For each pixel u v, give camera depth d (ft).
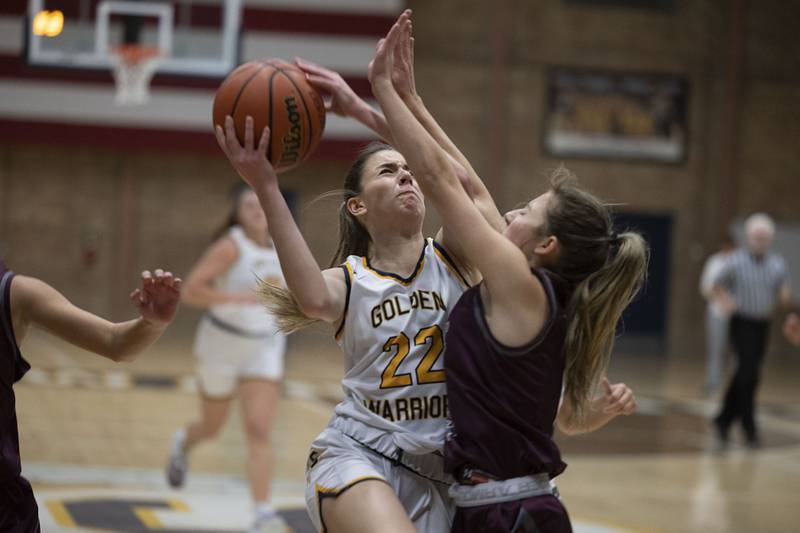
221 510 22.47
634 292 10.53
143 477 25.94
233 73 10.75
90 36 48.91
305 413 38.65
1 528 9.88
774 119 76.54
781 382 60.29
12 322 9.96
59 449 29.14
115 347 10.00
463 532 10.05
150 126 68.74
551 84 74.49
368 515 9.82
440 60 73.72
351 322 10.85
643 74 75.20
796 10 76.38
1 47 66.95
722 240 51.75
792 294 75.61
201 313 70.69
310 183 70.49
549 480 10.27
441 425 10.78
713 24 75.82
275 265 22.08
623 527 23.15
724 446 36.45
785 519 24.79
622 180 75.20
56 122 67.97
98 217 70.59
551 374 10.05
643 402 47.96
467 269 11.63
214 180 71.26
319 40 67.56
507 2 73.87
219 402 22.06
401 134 10.11
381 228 11.31
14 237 69.82
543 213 10.52
